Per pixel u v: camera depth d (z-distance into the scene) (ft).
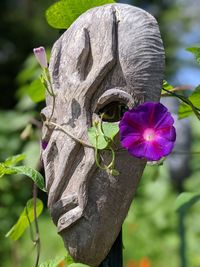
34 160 4.55
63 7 2.82
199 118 2.76
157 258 7.69
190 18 19.56
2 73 17.25
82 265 2.37
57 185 2.39
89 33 2.45
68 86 2.44
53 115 2.46
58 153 2.42
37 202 2.85
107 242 2.39
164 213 7.79
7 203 6.15
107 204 2.36
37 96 3.42
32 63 5.41
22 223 2.91
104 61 2.37
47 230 7.73
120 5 2.47
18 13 18.38
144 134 2.31
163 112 2.30
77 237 2.36
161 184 7.64
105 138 2.32
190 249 6.99
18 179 6.19
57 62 2.52
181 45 18.63
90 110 2.40
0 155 5.93
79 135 2.38
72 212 2.35
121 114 2.42
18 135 6.00
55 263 2.69
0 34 17.83
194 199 3.19
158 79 2.37
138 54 2.37
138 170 2.39
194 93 2.87
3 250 6.35
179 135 5.50
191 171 6.66
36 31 17.98
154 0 19.66
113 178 2.35
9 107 16.31
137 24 2.40
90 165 2.35
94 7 2.63
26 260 6.81
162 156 2.28
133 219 7.98
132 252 7.79
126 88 2.36
